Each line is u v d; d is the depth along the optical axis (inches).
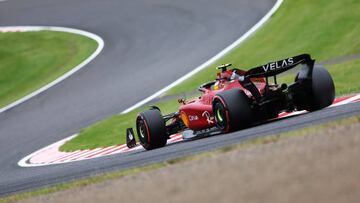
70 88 4271.7
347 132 1220.5
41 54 5167.3
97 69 4503.0
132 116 3275.1
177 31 4842.5
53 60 4997.5
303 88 1850.4
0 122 3976.4
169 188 1072.2
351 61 3166.8
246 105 1813.5
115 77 4244.6
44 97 4239.7
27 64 5027.1
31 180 2085.4
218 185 1005.2
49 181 1930.4
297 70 3376.0
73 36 5388.8
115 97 3833.7
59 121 3639.3
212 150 1504.7
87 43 5142.7
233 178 1030.4
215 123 1897.1
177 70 4062.5
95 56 4785.9
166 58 4357.8
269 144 1288.1
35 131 3560.5
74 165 2278.5
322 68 1882.4
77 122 3526.1
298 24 4072.3
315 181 914.7
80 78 4416.8
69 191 1411.2
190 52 4347.9
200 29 4749.0
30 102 4217.5
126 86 3996.1
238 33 4441.4
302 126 1603.1
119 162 1964.8
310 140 1221.1
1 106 4323.3
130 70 4311.0
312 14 4126.5
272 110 1846.7
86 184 1467.8
